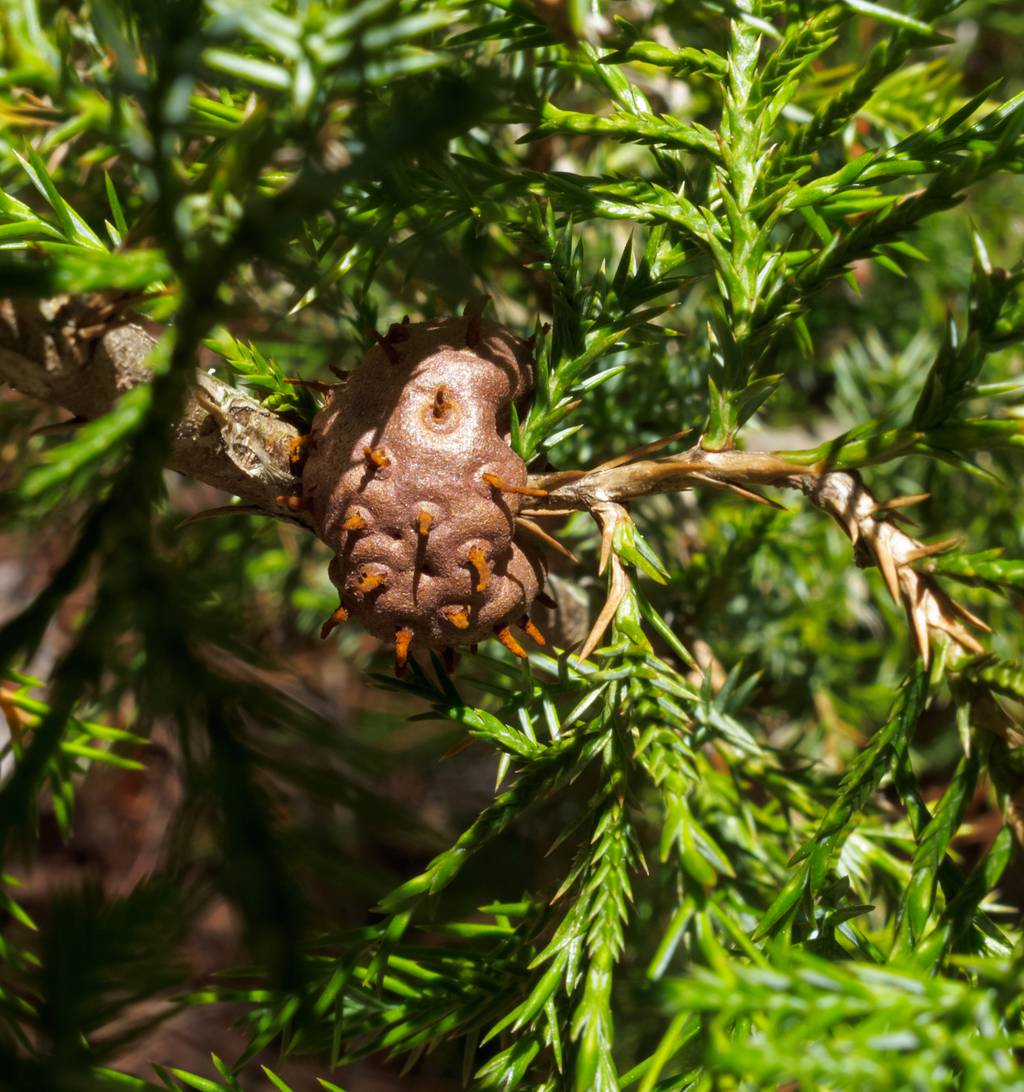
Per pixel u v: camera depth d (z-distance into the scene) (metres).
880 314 0.35
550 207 0.19
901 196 0.17
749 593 0.31
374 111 0.16
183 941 0.16
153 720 0.17
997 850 0.16
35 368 0.16
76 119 0.16
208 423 0.17
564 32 0.15
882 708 0.32
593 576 0.25
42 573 0.41
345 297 0.24
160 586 0.15
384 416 0.17
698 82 0.24
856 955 0.18
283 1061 0.19
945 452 0.17
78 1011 0.14
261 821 0.15
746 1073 0.14
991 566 0.17
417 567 0.17
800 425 0.36
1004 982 0.15
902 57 0.18
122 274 0.15
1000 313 0.17
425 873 0.18
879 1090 0.14
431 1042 0.18
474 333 0.17
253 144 0.15
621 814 0.18
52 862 0.43
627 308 0.19
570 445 0.25
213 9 0.15
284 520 0.18
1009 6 0.36
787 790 0.23
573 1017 0.17
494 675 0.25
